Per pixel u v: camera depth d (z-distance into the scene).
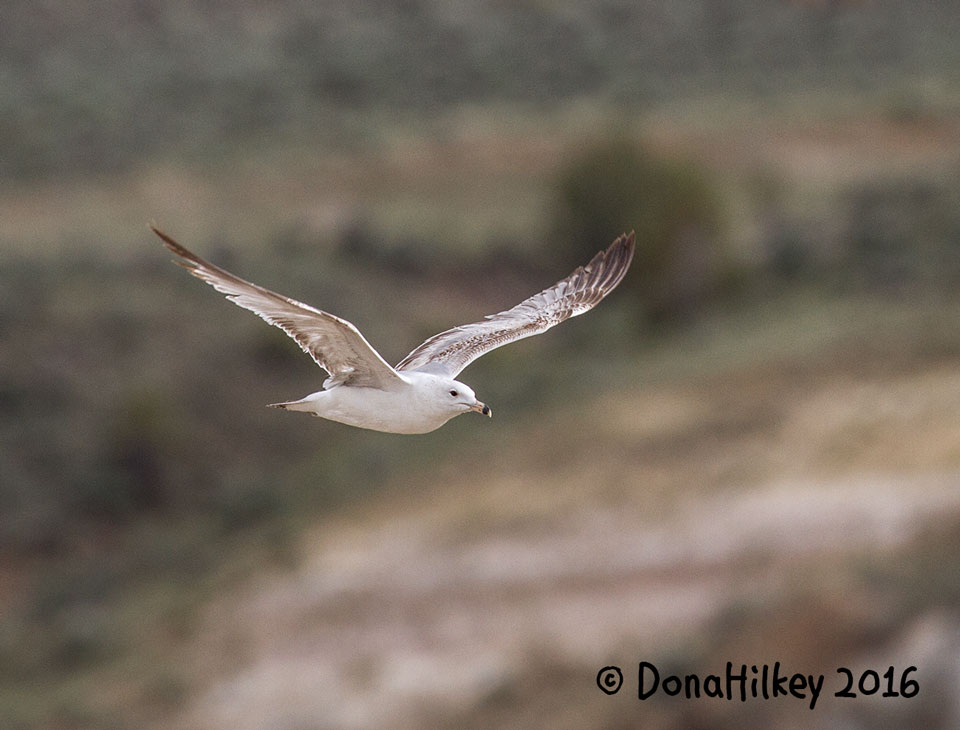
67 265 58.78
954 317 42.75
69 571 41.12
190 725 27.52
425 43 106.88
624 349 53.16
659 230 56.53
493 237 69.75
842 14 114.62
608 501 31.88
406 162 81.38
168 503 45.47
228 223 71.50
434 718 24.09
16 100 90.06
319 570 33.41
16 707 30.41
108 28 105.50
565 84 102.25
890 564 18.88
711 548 27.05
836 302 52.81
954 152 80.81
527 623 26.39
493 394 48.09
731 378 41.47
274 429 49.69
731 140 84.38
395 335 60.75
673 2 117.31
